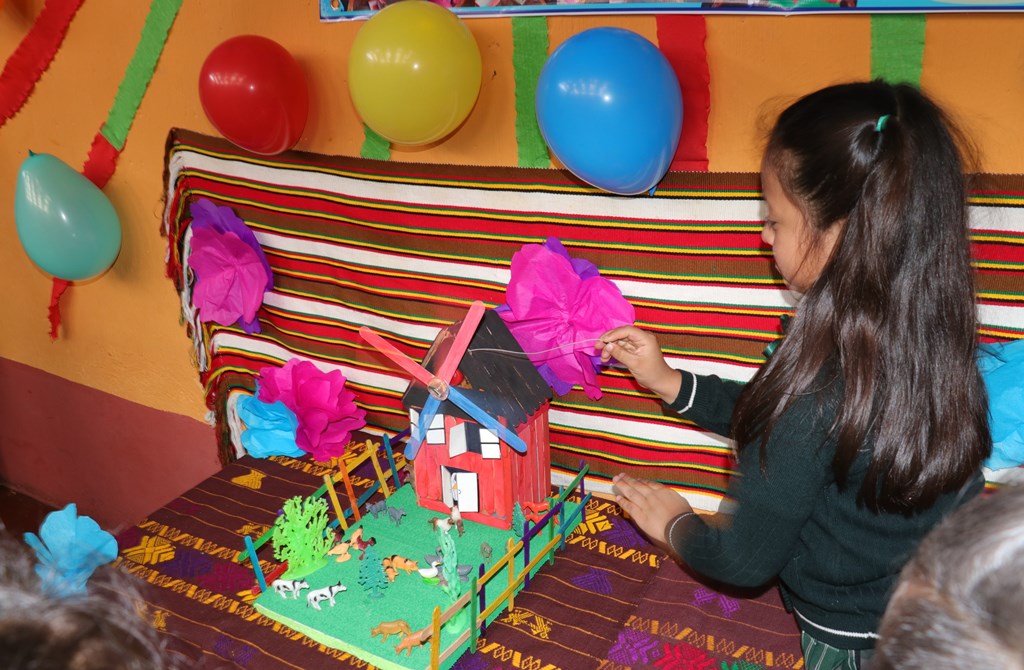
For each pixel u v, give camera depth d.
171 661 1.04
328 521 1.38
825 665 0.93
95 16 1.77
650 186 1.17
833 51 1.07
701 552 0.93
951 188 0.78
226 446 1.94
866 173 0.76
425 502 1.35
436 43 1.18
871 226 0.76
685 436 1.35
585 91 1.04
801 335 0.81
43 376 2.37
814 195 0.79
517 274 1.30
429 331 1.54
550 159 1.30
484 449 1.25
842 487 0.83
